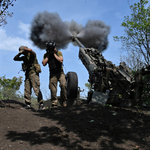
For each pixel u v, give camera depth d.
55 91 4.49
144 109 4.17
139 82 4.33
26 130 2.88
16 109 4.12
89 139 2.65
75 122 3.22
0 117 3.33
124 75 4.39
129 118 3.40
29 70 4.47
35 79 4.45
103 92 4.40
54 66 4.49
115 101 4.35
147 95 5.75
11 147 2.35
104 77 4.34
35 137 2.66
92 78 4.84
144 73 4.39
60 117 3.50
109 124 3.12
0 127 2.90
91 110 3.78
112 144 2.54
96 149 2.40
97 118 3.37
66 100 4.66
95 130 2.91
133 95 4.38
